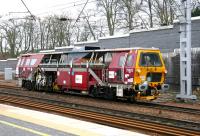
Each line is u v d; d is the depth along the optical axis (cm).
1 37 7338
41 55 2864
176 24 2716
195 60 2608
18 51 7325
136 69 2033
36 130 1045
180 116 1596
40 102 2019
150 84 2088
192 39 2634
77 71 2442
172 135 1097
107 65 2211
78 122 1196
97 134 996
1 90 2952
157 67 2128
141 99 2134
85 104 2028
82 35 6250
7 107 1552
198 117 1567
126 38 3155
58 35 6475
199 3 3544
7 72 4747
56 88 2673
